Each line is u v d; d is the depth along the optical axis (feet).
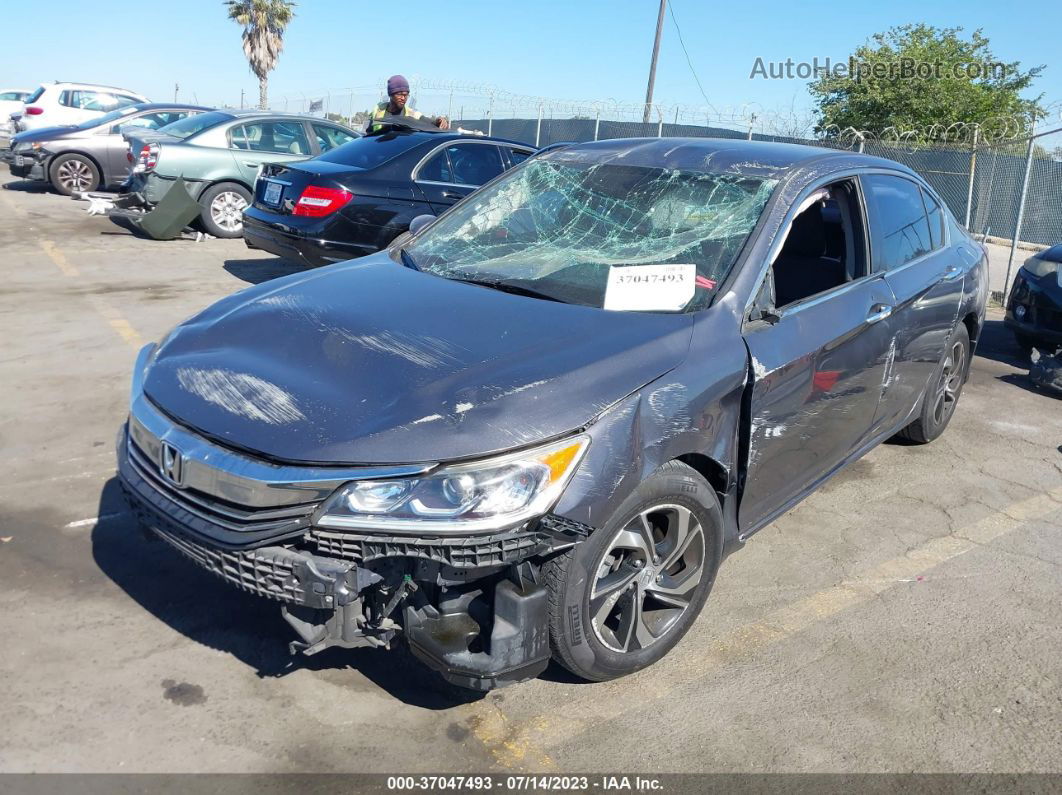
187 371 9.45
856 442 13.51
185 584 11.12
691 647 10.57
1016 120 66.44
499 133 75.05
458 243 12.66
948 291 15.12
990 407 20.07
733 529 10.68
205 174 35.55
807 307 11.35
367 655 10.00
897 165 14.93
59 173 46.68
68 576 11.16
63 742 8.43
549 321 9.82
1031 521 14.37
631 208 12.07
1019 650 10.79
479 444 7.92
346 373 8.86
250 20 153.28
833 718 9.43
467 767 8.47
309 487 7.85
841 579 12.28
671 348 9.51
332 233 24.76
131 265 30.07
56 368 18.75
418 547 7.70
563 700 9.50
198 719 8.84
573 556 8.48
